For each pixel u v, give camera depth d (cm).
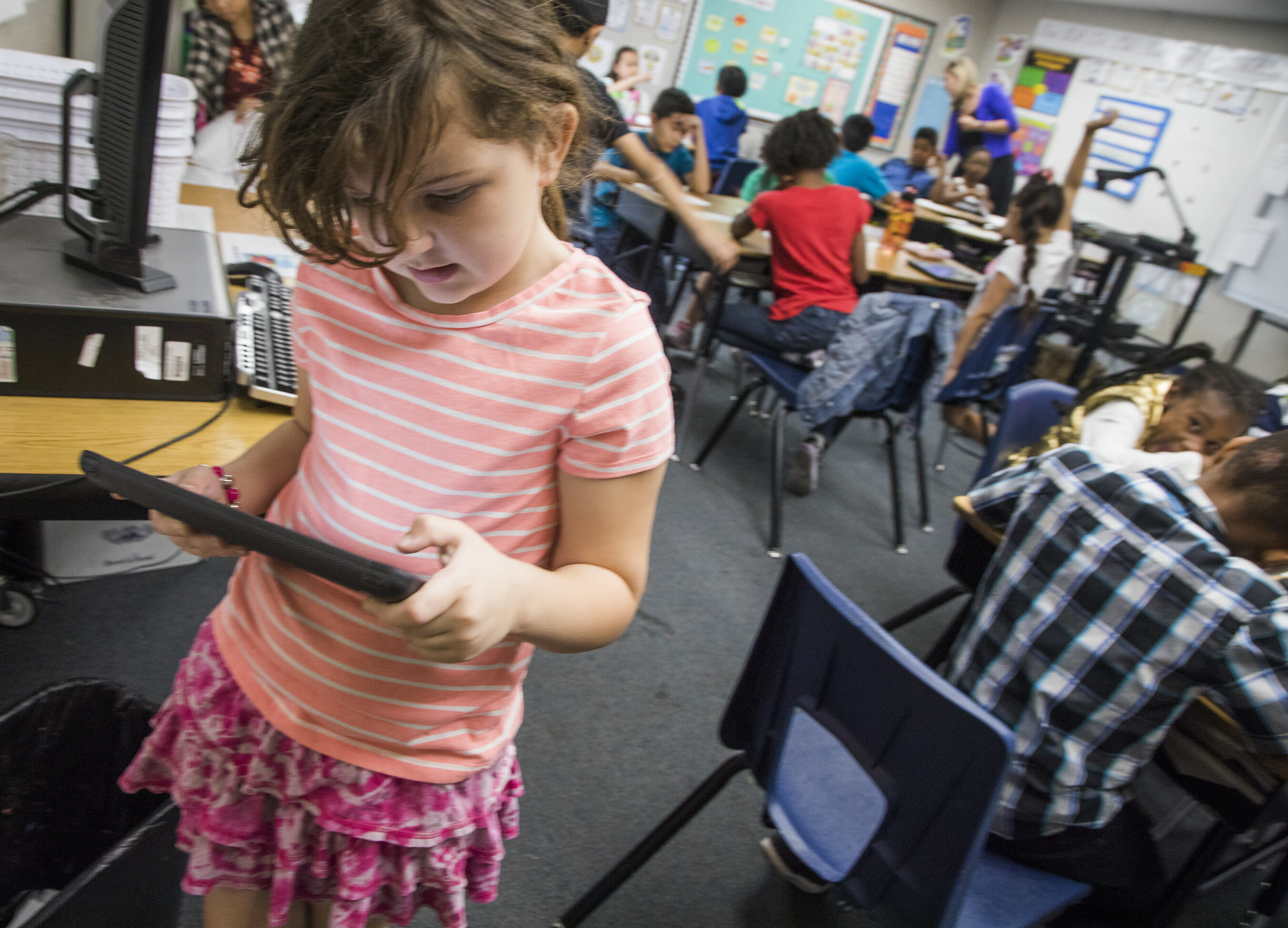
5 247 113
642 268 356
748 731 125
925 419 404
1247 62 564
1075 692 111
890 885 103
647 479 64
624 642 206
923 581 270
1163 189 613
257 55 267
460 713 70
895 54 726
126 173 102
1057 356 436
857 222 289
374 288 64
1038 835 116
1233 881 178
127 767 106
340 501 64
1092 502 111
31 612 162
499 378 61
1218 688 104
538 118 51
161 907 99
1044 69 710
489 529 64
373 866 72
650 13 624
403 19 45
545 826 153
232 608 74
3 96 126
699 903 147
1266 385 207
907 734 97
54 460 95
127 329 107
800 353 286
